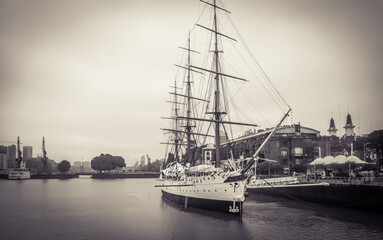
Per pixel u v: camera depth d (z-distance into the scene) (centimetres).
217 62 7006
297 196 7544
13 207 7319
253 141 12244
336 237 4094
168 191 8594
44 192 11269
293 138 11719
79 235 4488
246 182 5534
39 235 4506
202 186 6322
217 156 6694
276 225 4838
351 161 7031
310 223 4928
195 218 5566
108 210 6781
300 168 10600
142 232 4603
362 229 4475
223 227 4772
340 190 6297
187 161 9450
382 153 9269
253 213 5891
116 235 4459
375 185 5516
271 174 11275
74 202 8269
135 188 13400
